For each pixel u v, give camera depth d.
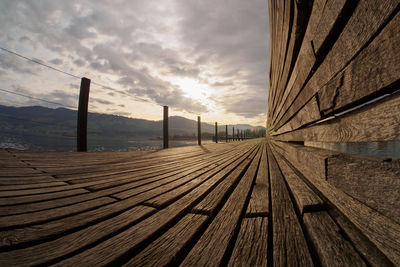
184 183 2.16
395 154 1.13
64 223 1.17
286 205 1.39
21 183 2.10
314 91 1.36
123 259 0.87
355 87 0.78
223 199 1.70
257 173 2.65
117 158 4.39
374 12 0.63
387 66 0.58
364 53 0.71
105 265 0.80
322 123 1.33
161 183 2.17
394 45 0.55
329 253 0.78
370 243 0.79
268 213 1.25
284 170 2.43
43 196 1.69
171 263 0.83
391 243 0.66
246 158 4.49
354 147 1.49
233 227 1.11
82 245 0.95
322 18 1.04
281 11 2.39
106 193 1.80
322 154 1.27
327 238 0.89
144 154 5.47
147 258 0.85
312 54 1.29
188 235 1.04
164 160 4.19
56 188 1.95
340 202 1.07
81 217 1.26
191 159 4.36
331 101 1.04
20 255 0.87
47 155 4.06
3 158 3.41
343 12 0.80
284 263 0.77
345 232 0.92
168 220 1.21
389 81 0.57
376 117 0.70
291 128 2.63
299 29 1.53
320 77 1.21
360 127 0.82
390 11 0.55
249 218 1.20
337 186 1.01
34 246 0.93
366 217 0.82
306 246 0.89
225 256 0.89
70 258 0.84
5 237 1.00
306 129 1.83
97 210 1.38
